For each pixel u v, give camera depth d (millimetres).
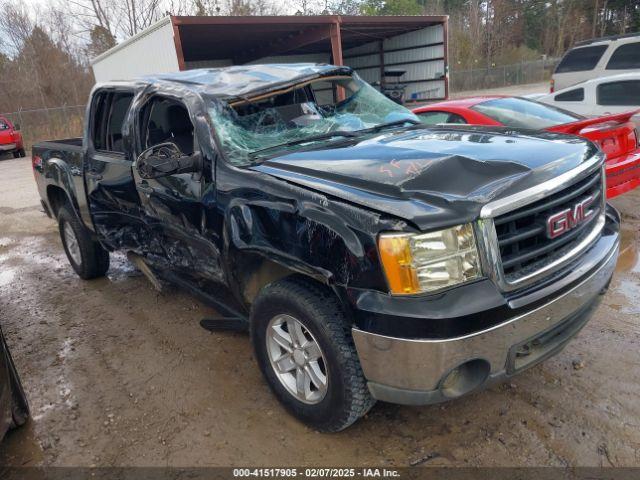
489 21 49469
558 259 2449
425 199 2225
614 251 2824
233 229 2863
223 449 2738
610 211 3166
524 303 2250
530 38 55094
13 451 2834
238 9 32250
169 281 4035
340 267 2309
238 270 2955
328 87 3854
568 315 2484
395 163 2607
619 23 48219
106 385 3404
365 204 2271
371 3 43781
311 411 2707
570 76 12195
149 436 2877
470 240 2176
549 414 2805
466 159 2559
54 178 4895
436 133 3271
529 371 3199
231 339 3885
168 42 12055
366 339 2254
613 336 3523
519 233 2307
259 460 2641
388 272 2160
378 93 4164
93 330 4203
